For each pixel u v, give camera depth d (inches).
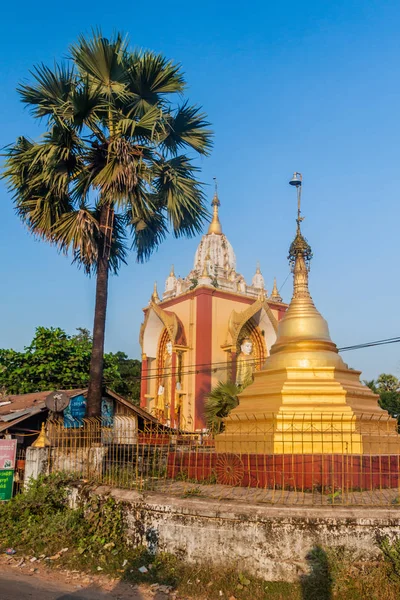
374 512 297.7
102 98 512.4
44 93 518.6
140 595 287.9
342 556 287.9
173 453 461.7
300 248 553.0
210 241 1430.9
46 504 404.2
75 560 336.8
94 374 490.3
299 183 576.7
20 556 353.1
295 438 415.5
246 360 1291.8
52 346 1083.9
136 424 771.4
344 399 438.0
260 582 289.9
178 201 546.3
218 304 1264.8
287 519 296.7
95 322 502.3
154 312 1358.3
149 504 340.5
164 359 1354.6
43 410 611.8
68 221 505.4
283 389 442.0
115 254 598.5
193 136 577.3
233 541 303.6
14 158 520.1
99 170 534.6
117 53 524.1
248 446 422.9
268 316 1298.0
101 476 419.2
